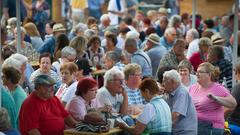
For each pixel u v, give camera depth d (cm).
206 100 1611
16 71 1498
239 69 1744
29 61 2144
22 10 3056
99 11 3725
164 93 1588
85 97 1532
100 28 3002
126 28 2731
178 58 2062
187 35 2603
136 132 1453
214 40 2384
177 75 1550
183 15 3394
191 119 1548
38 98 1440
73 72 1678
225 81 2011
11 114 1466
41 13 3144
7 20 2902
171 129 1509
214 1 3919
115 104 1617
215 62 2038
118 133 1457
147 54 2292
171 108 1546
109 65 2067
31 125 1412
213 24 3181
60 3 3466
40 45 2430
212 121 1609
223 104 1602
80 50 2152
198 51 2227
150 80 1494
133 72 1694
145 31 2978
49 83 1434
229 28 2848
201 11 3953
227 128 1672
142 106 1659
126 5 3953
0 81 1407
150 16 3491
